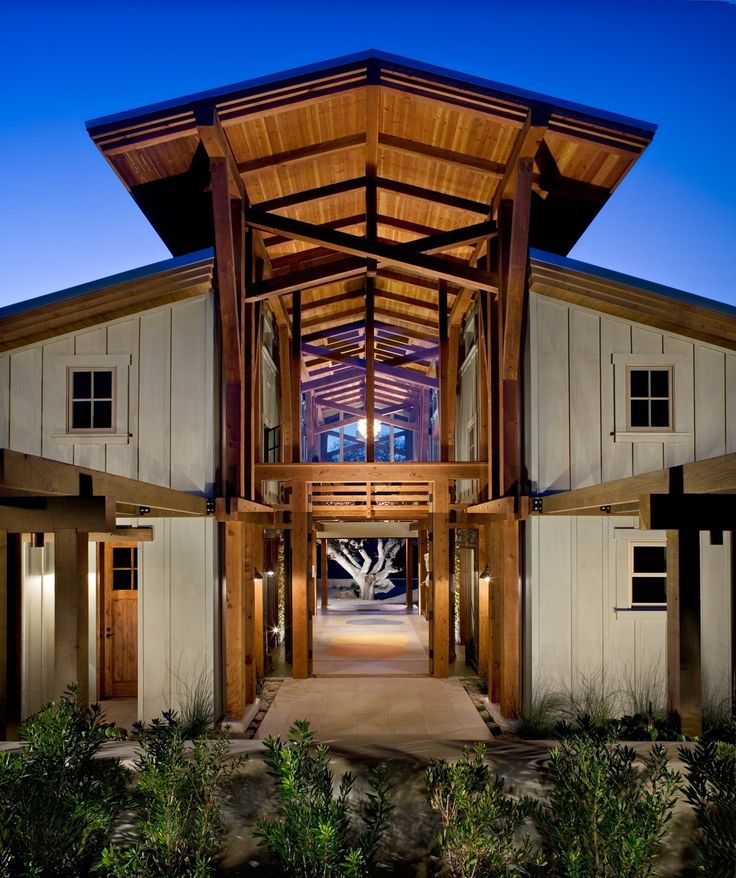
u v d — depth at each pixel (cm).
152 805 303
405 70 718
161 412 805
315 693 967
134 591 927
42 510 401
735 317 766
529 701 767
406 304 1362
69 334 813
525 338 821
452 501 1432
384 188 915
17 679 483
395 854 346
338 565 2527
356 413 2034
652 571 793
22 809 283
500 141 795
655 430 802
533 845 336
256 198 942
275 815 350
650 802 288
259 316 990
